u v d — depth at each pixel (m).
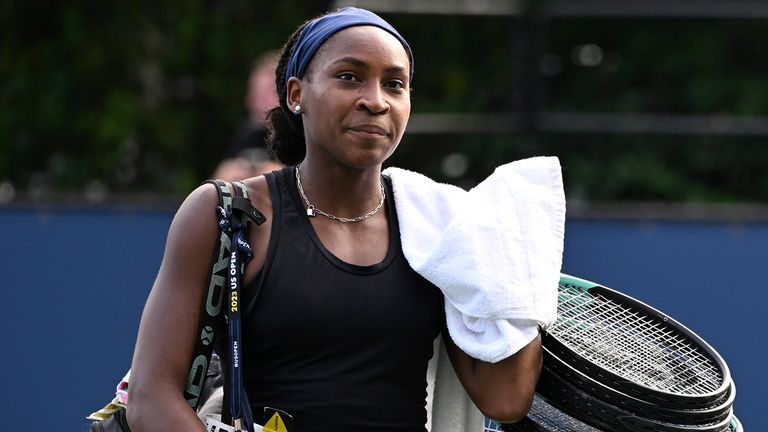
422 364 8.05
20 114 28.83
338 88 7.76
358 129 7.74
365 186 8.11
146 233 16.98
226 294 7.78
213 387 8.36
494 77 27.88
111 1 29.14
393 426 7.84
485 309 7.85
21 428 16.72
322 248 7.84
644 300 17.56
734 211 18.45
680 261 17.53
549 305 8.01
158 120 28.83
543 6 23.38
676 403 7.83
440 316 8.18
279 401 7.71
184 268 7.75
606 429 8.01
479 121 24.95
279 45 29.25
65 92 28.91
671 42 29.08
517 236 8.08
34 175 28.95
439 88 28.05
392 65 7.80
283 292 7.70
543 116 24.03
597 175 25.55
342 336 7.73
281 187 8.05
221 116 29.25
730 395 8.23
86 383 16.80
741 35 28.92
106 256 16.95
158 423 7.50
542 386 8.28
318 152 7.98
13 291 16.91
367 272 7.88
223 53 29.17
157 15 29.34
